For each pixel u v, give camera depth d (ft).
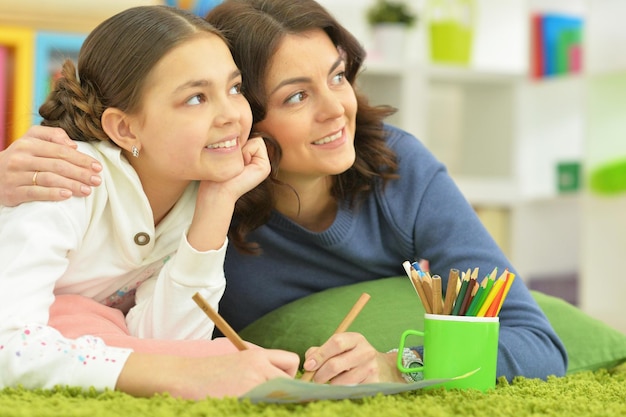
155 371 4.27
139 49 4.96
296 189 6.12
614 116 13.25
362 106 6.21
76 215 4.92
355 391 4.10
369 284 6.48
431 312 4.82
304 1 5.71
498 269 5.79
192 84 4.91
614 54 13.14
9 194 4.86
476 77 14.67
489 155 15.39
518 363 5.29
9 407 3.77
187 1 10.67
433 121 15.78
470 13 14.82
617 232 13.16
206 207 5.18
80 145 5.15
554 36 14.79
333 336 4.81
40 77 9.62
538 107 15.43
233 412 3.84
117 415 3.68
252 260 6.49
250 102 5.61
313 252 6.47
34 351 4.36
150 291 5.50
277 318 6.37
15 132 8.92
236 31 5.57
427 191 6.25
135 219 5.22
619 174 13.05
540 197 14.90
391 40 14.15
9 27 9.52
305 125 5.60
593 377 5.67
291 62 5.53
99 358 4.34
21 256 4.63
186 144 4.96
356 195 6.31
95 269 5.33
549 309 6.70
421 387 4.36
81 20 9.67
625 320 13.08
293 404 4.11
